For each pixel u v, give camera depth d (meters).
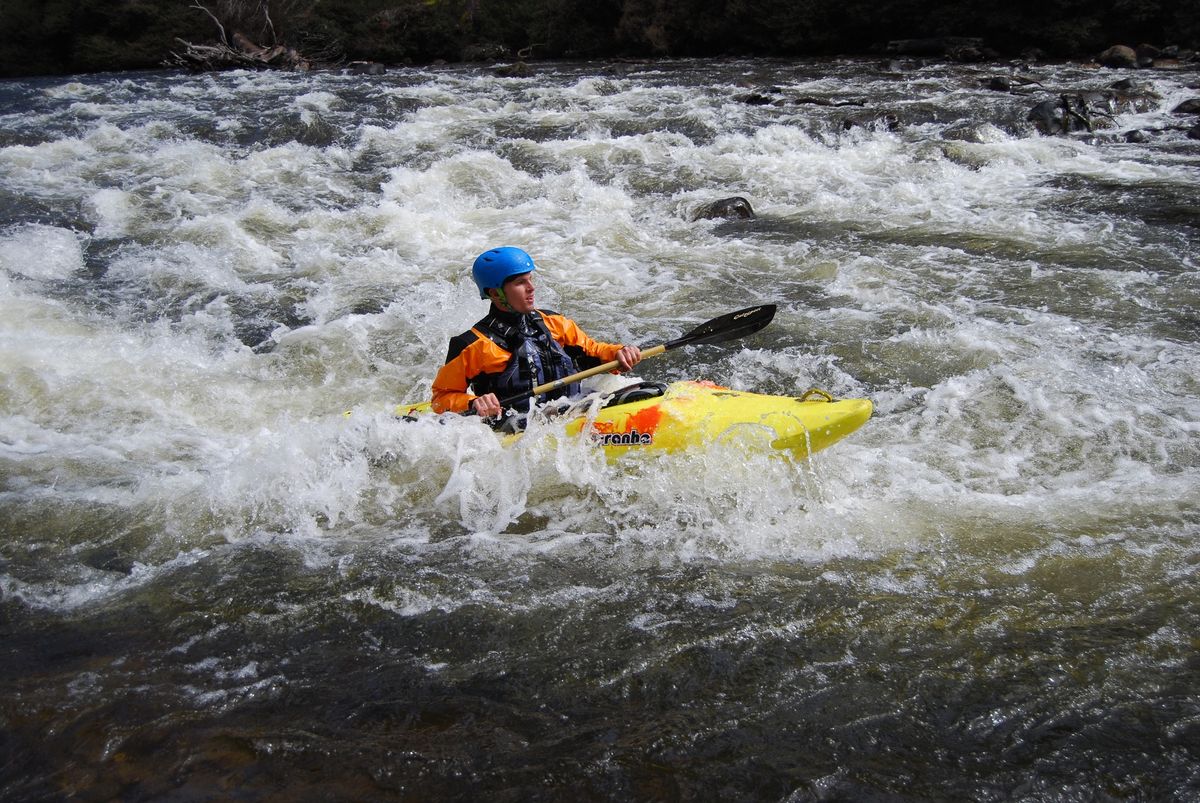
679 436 4.47
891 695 3.07
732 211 9.85
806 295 7.48
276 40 29.17
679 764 2.81
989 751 2.82
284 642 3.48
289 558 4.08
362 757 2.88
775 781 2.73
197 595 3.81
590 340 5.07
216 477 4.78
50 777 2.83
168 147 13.37
